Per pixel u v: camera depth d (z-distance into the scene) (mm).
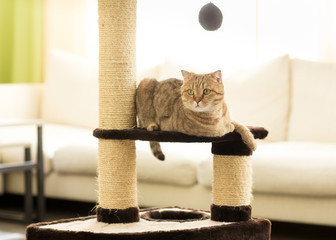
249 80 3684
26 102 4375
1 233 3311
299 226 3414
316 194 2934
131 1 2174
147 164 3248
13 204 4121
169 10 4508
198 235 1989
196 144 3564
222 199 2168
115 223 2146
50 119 4336
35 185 3727
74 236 1975
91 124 4164
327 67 3646
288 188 2969
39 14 5148
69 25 5051
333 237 3176
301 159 2967
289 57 3754
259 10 4180
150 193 3328
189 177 3193
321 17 3984
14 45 5094
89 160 3451
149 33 4590
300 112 3617
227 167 2152
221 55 4320
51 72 4395
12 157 3715
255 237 2137
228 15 4281
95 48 4926
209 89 1917
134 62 2191
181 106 2012
